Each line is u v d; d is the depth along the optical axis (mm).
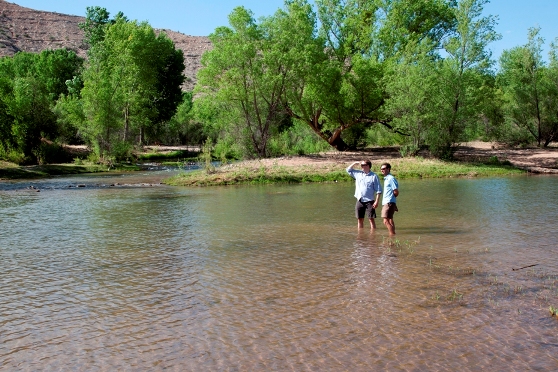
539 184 21922
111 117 40750
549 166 29188
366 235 11508
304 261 9195
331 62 33000
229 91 31359
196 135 65562
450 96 30000
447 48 30969
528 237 10930
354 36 36312
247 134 33406
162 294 7461
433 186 21844
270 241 11000
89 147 42781
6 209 16641
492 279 7945
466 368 5074
